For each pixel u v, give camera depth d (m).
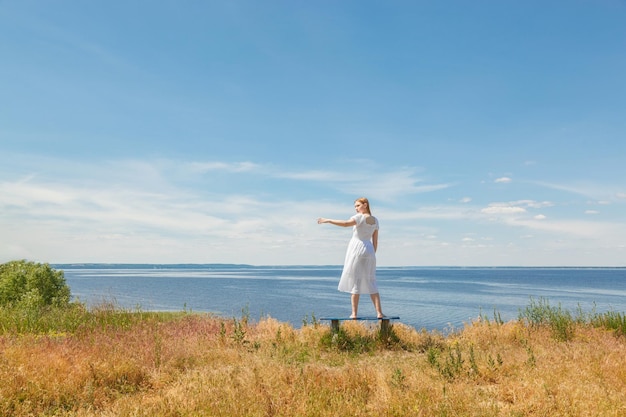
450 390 6.27
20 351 7.55
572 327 11.80
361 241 11.03
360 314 35.09
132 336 10.30
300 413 5.41
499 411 5.67
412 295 66.50
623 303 52.62
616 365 7.35
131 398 6.06
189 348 9.12
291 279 164.62
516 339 11.16
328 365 8.69
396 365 8.24
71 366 7.03
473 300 55.03
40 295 19.12
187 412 5.40
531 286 107.25
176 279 167.00
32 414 5.59
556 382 6.41
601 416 5.27
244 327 12.34
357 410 5.50
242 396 5.84
